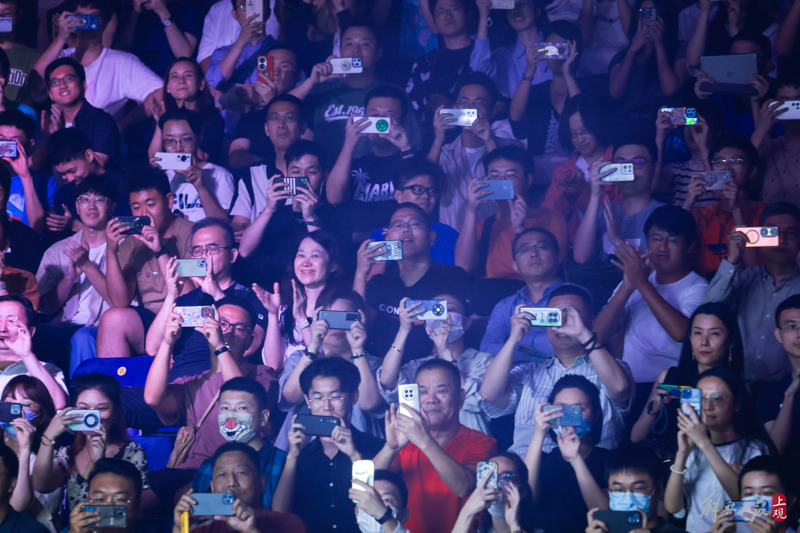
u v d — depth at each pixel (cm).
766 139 1656
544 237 1496
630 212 1630
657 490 1181
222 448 1220
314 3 1989
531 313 1337
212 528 1212
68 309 1642
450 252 1631
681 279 1476
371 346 1481
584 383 1266
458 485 1227
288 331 1559
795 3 1808
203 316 1388
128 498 1201
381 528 1196
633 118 1775
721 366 1236
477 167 1748
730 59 1692
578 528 1208
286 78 1873
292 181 1623
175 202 1744
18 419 1262
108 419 1323
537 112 1830
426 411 1277
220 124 1872
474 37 1931
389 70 1928
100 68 1947
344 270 1559
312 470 1280
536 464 1215
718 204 1585
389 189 1725
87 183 1634
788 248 1420
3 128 1767
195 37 2066
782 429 1260
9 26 1964
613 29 1917
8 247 1667
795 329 1316
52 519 1295
